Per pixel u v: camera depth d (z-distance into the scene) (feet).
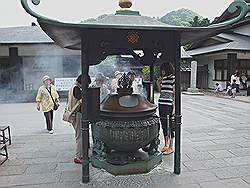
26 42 55.93
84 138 14.11
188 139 22.72
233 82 60.23
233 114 36.99
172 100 18.37
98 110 14.64
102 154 16.16
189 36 15.67
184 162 17.12
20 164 16.94
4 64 59.41
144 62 19.94
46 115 25.58
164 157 18.13
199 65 83.41
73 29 13.02
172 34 14.58
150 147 16.69
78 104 16.63
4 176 15.11
